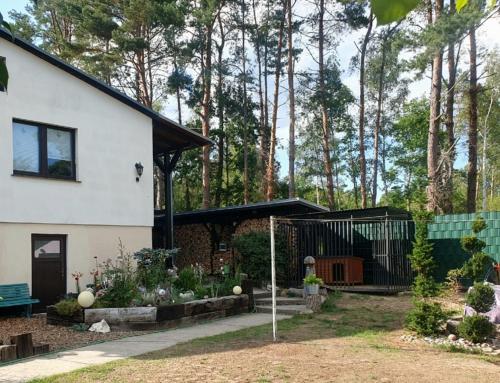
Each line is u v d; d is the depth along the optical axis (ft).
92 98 45.11
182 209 141.08
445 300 43.06
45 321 36.76
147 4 82.38
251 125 125.80
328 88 102.78
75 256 43.16
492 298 32.37
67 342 29.81
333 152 166.09
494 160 147.74
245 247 55.57
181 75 103.91
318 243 56.85
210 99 114.83
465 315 32.37
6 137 39.09
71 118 43.47
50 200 41.63
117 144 46.80
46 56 41.47
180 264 73.31
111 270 40.93
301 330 33.24
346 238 57.57
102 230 45.32
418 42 63.46
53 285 41.73
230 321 37.70
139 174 48.11
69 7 85.40
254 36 114.62
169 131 52.31
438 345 29.04
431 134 70.33
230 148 138.62
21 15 99.50
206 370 22.38
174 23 86.89
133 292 36.73
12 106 39.58
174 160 56.13
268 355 25.48
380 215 55.11
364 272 56.29
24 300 38.04
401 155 167.12
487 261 35.45
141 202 48.37
